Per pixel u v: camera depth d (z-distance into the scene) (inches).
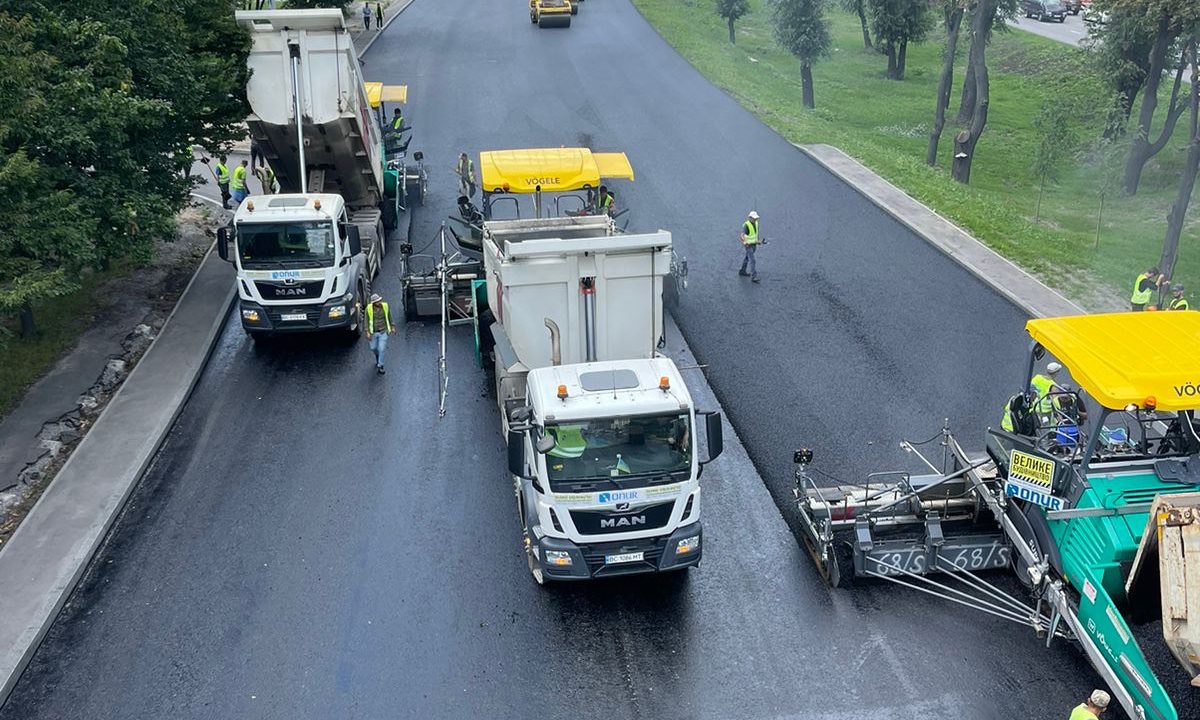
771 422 644.1
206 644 465.4
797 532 539.8
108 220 689.6
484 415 673.0
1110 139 1478.8
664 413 466.6
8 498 566.9
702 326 784.9
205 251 969.5
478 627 473.7
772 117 1403.8
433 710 424.5
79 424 653.3
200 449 634.2
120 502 567.8
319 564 521.0
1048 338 455.2
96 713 426.3
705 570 511.8
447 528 550.0
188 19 807.7
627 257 568.1
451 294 804.6
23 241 583.5
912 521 505.4
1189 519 371.9
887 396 674.2
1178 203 941.2
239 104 839.7
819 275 884.6
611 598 493.0
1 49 599.8
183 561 524.7
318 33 829.2
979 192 1253.7
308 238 743.7
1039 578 436.1
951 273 891.4
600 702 427.2
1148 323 468.8
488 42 1850.4
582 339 581.9
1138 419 450.0
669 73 1621.6
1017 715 415.5
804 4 1753.2
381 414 675.4
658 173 1168.8
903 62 2165.4
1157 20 1222.3
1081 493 420.5
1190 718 382.3
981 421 640.4
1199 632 356.8
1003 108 1905.8
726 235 982.4
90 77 661.9
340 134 864.3
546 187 788.6
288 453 628.1
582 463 462.3
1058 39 2208.4
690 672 443.2
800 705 423.5
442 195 1117.1
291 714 423.8
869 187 1117.7
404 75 1614.2
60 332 776.9
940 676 438.3
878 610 481.7
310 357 764.0
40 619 474.0
